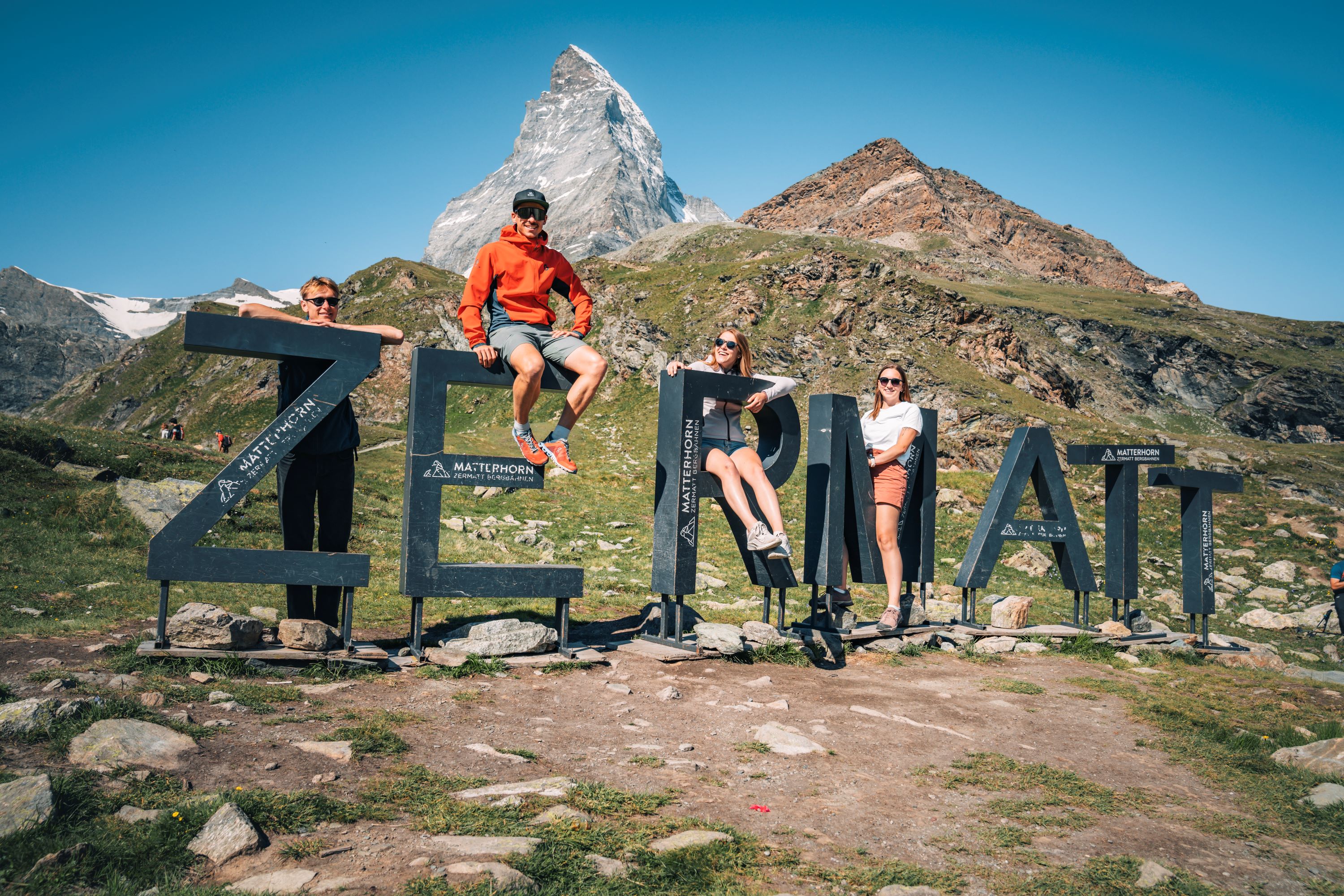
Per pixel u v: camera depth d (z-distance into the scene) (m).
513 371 6.38
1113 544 9.81
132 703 4.18
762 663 7.07
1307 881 3.39
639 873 2.97
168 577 5.37
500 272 6.31
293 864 2.82
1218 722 5.96
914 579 8.95
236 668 5.24
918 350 54.47
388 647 6.48
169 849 2.80
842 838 3.53
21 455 13.05
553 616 8.55
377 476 20.67
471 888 2.67
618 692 5.70
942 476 27.58
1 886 2.47
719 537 17.34
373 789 3.57
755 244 165.12
